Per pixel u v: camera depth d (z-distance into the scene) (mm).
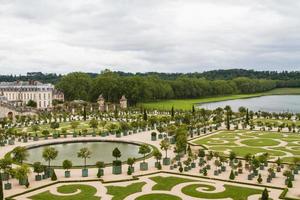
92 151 146375
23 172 94812
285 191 90750
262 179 102625
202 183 99188
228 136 177625
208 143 158625
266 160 116688
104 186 96375
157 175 106938
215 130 198125
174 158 122625
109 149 150750
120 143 164500
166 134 177750
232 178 102312
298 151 141625
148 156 132125
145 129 197500
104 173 108875
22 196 88000
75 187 95500
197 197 88125
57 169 113938
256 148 147625
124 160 129125
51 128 193500
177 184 98250
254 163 106875
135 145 159625
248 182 99500
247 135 180875
